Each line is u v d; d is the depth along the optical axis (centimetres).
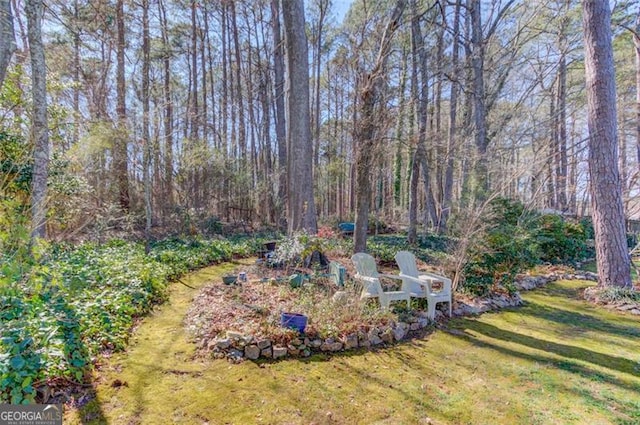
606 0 584
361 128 669
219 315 399
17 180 547
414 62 1020
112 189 962
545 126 1287
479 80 1004
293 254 588
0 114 645
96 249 656
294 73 682
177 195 1127
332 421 234
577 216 1222
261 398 258
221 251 830
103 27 1088
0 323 249
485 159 964
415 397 267
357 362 324
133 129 800
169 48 1421
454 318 461
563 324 451
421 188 1853
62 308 310
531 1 1129
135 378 277
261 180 1495
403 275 480
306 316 358
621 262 580
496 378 301
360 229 671
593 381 298
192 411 239
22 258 294
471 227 541
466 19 1160
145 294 448
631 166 1067
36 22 535
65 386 250
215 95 1986
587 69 608
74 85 839
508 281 554
